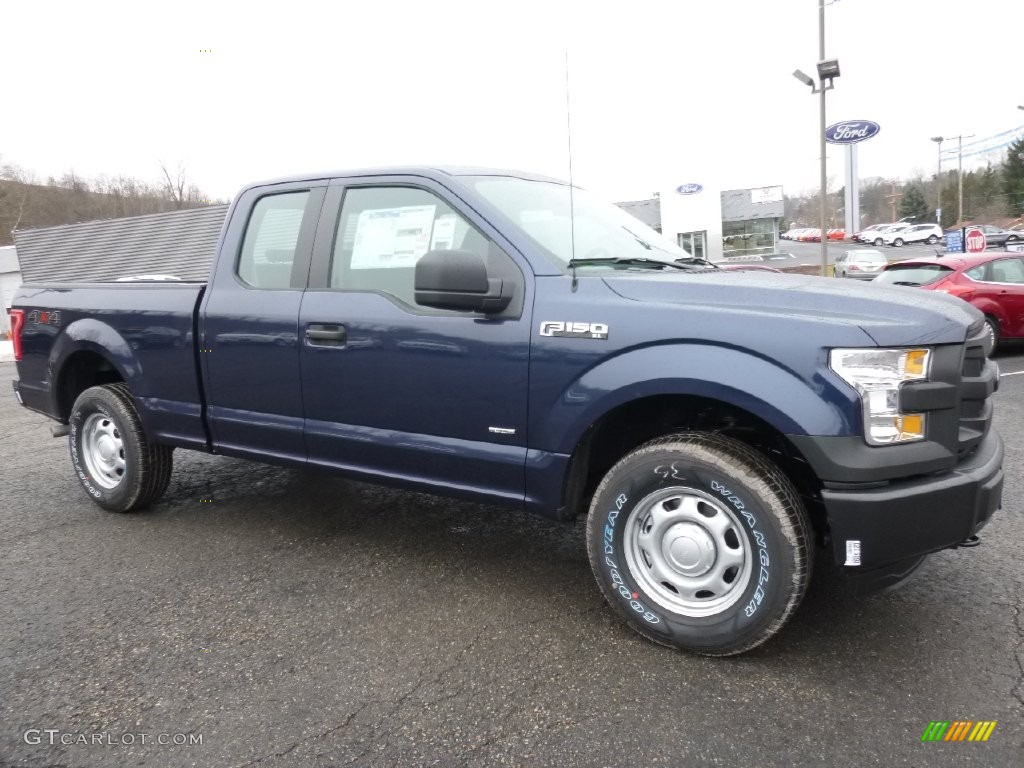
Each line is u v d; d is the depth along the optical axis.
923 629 2.96
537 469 3.04
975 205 81.12
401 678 2.73
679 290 2.85
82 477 4.72
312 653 2.91
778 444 2.92
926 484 2.51
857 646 2.85
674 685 2.63
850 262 29.44
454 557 3.84
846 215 66.81
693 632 2.76
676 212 36.12
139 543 4.14
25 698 2.66
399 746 2.35
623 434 3.21
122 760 2.31
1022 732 2.31
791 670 2.70
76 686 2.73
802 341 2.53
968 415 2.75
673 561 2.83
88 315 4.55
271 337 3.75
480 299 3.01
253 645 2.99
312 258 3.73
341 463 3.66
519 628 3.08
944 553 3.66
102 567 3.82
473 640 2.99
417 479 3.43
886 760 2.21
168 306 4.17
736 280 2.93
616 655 2.84
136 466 4.43
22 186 53.19
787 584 2.58
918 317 2.57
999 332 10.52
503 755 2.29
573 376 2.91
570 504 3.09
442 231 3.37
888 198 102.06
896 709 2.45
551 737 2.37
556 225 3.44
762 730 2.36
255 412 3.91
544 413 3.00
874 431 2.48
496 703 2.56
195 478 5.39
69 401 4.90
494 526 4.29
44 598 3.47
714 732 2.36
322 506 4.71
